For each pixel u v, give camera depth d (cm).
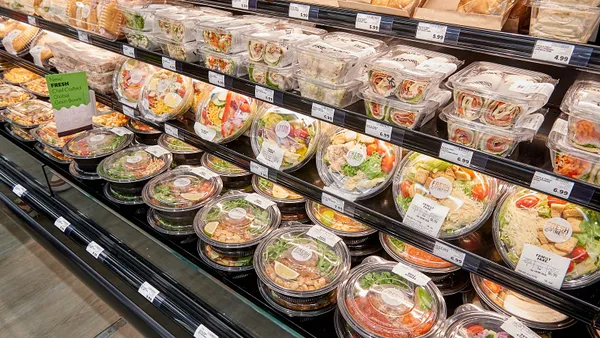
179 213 192
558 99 152
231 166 216
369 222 142
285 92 144
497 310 140
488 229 138
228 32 153
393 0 120
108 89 232
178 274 191
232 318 174
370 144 155
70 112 220
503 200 130
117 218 206
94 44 207
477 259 123
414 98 121
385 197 151
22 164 268
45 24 228
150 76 211
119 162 219
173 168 222
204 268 174
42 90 294
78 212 236
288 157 165
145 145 234
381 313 135
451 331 131
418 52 139
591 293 111
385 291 141
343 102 139
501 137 111
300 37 147
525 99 106
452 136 119
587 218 113
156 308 189
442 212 132
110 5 193
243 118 182
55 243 233
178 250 184
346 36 152
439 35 112
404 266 148
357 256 171
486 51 107
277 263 156
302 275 151
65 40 258
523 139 112
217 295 174
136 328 195
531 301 138
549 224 117
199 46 167
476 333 129
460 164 114
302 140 166
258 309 157
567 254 112
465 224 132
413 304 137
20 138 266
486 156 109
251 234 174
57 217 236
